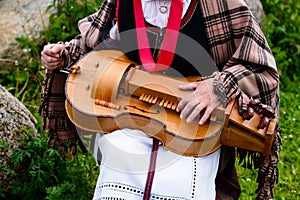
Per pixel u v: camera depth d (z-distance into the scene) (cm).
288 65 529
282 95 480
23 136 340
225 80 268
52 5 458
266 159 278
